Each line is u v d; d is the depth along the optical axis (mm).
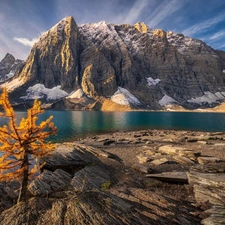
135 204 10805
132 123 92250
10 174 10266
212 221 8562
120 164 21609
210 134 48969
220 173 15359
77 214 8367
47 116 132125
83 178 16328
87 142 37156
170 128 73062
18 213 8648
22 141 9891
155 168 19953
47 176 16500
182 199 12375
